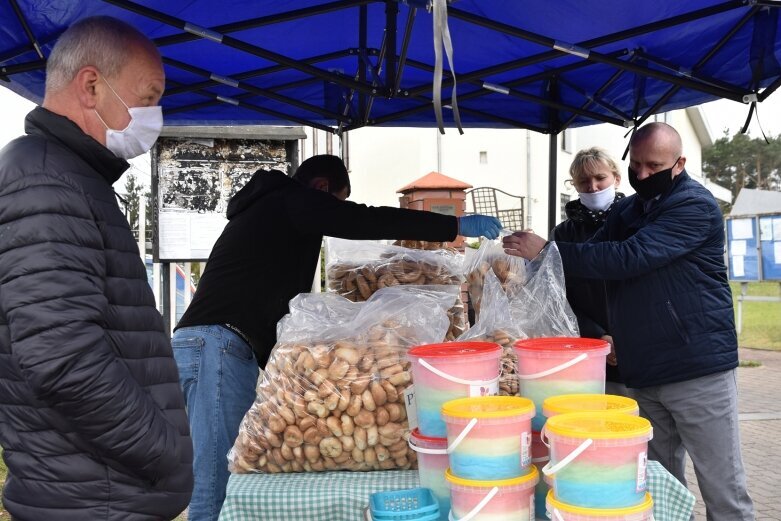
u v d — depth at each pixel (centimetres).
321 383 218
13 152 160
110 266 166
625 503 154
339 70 380
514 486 164
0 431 162
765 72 302
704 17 278
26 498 159
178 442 168
